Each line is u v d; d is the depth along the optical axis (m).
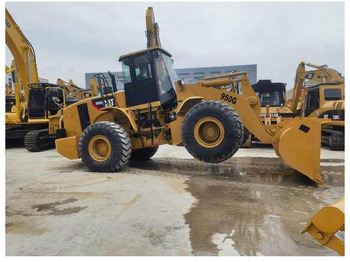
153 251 2.26
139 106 5.56
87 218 2.97
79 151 5.47
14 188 4.20
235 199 3.50
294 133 4.12
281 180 4.42
